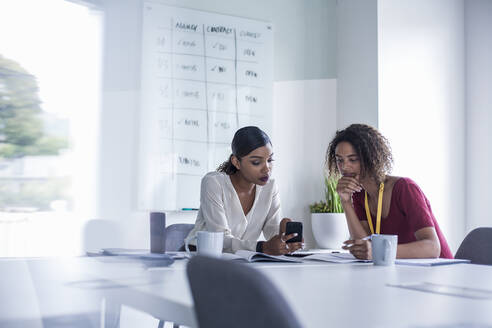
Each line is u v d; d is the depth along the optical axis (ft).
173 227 8.05
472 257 6.57
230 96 11.73
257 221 7.56
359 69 12.21
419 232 6.23
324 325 2.11
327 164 7.88
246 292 1.82
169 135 11.10
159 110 11.07
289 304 1.79
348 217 7.15
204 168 11.33
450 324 2.15
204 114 11.43
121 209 10.73
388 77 11.83
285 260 5.33
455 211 12.46
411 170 11.94
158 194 10.92
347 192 7.12
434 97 12.38
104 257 5.24
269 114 12.11
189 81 11.36
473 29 12.81
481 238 6.57
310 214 12.35
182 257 5.51
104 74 10.85
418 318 2.25
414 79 12.15
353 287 3.26
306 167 12.42
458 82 12.77
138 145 10.89
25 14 10.39
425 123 12.21
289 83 12.44
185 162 11.17
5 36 10.25
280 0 12.50
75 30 10.72
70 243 10.43
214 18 11.71
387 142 7.40
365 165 7.09
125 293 3.20
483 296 2.88
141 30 11.08
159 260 4.71
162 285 3.29
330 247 11.29
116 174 10.76
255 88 12.01
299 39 12.62
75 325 4.58
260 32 12.16
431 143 12.25
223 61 11.72
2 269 4.45
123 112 10.88
